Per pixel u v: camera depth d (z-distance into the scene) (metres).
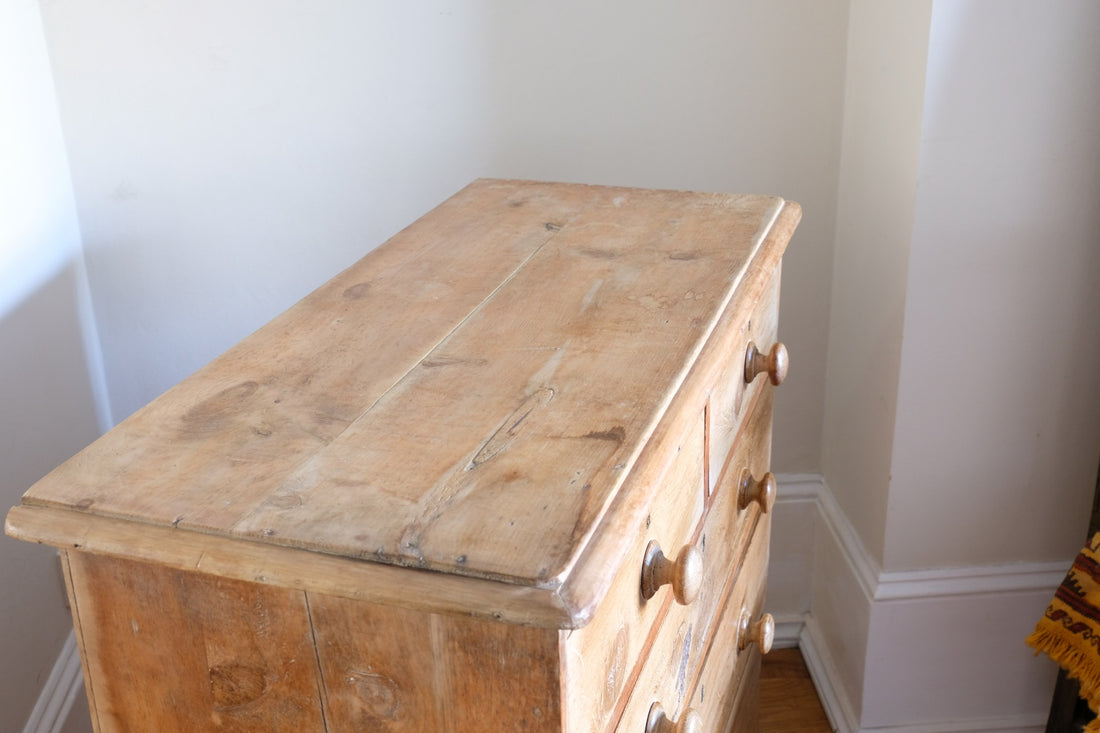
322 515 0.66
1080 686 1.48
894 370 1.49
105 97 1.54
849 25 1.59
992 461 1.52
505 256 1.10
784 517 1.88
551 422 0.76
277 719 0.72
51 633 1.44
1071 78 1.32
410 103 1.60
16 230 1.36
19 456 1.34
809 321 1.77
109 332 1.67
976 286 1.43
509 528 0.64
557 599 0.58
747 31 1.59
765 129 1.65
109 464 0.73
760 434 1.30
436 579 0.60
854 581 1.67
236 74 1.55
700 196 1.30
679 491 0.87
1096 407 1.49
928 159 1.36
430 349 0.89
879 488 1.58
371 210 1.65
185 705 0.74
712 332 0.92
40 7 1.48
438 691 0.67
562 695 0.64
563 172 1.66
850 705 1.72
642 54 1.59
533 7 1.56
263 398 0.81
